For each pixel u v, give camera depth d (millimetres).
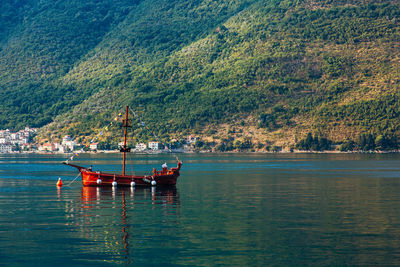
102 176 84312
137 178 83938
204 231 41688
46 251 35062
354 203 60219
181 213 51812
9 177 117812
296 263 32219
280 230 42062
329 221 46375
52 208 56000
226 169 158500
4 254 34344
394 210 53562
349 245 36562
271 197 67875
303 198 66438
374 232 41031
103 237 39375
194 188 83062
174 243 37406
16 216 49781
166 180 86250
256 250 35344
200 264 32094
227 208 55875
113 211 53469
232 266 31688
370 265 31703
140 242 37688
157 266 31703
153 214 51062
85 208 56062
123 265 31906
